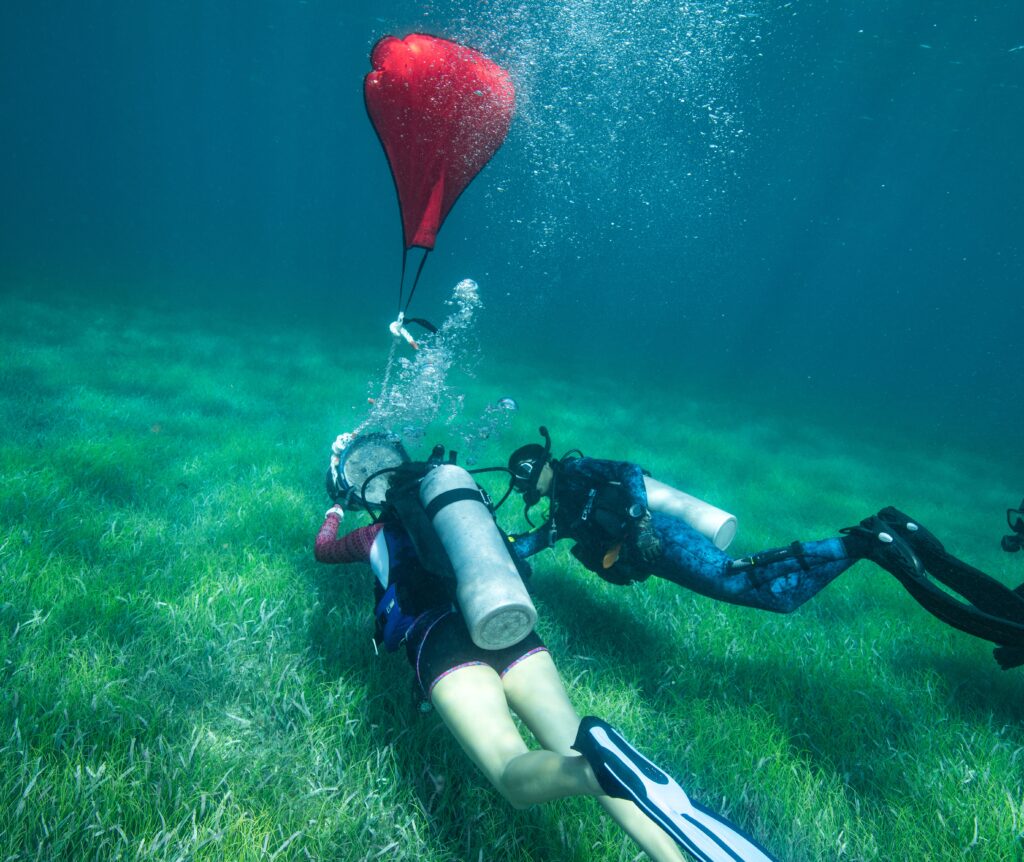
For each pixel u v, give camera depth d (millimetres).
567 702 2043
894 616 4352
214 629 2939
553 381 16609
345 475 2953
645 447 9648
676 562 2840
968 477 13406
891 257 99000
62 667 2521
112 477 4770
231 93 84562
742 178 63844
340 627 3086
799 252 110062
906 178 54531
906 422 23312
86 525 3832
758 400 21531
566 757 1617
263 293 30375
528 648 2162
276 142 115750
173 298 22359
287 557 3879
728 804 2287
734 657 3396
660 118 30984
